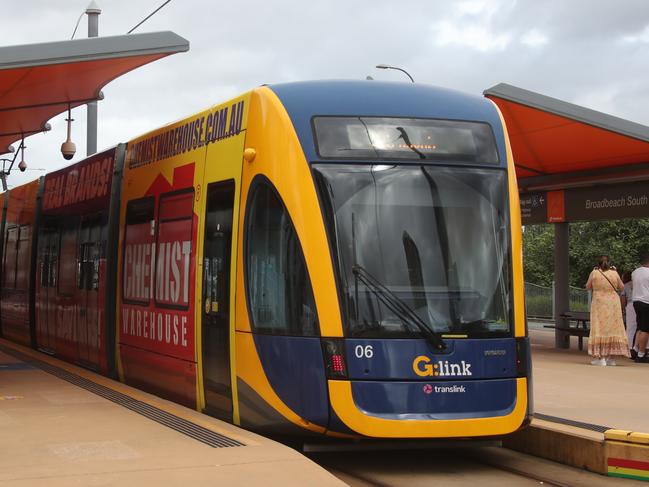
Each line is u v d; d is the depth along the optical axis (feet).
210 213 33.83
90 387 38.81
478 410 28.27
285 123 29.89
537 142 57.26
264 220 30.17
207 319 33.53
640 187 57.82
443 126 30.60
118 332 43.34
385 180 29.43
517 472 28.73
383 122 30.14
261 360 29.84
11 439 26.84
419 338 28.22
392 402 27.73
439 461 30.63
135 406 33.40
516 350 29.19
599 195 60.54
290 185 29.27
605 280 53.47
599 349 53.31
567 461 29.73
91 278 48.06
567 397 39.83
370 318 28.09
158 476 22.08
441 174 29.96
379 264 28.60
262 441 26.50
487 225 29.96
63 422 29.91
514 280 29.84
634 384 44.42
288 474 22.39
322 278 28.27
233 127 32.73
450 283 28.99
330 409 27.71
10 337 67.15
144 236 40.55
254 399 30.17
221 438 27.04
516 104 52.95
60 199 55.72
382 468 29.43
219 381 32.50
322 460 30.76
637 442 27.61
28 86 43.78
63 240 54.19
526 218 66.13
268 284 29.84
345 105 30.27
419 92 31.42
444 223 29.48
